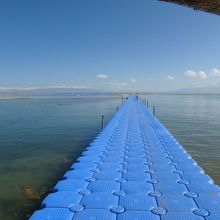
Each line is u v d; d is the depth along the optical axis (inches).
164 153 362.9
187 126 836.0
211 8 239.6
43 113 1253.1
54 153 458.3
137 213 176.9
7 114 1190.3
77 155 445.7
